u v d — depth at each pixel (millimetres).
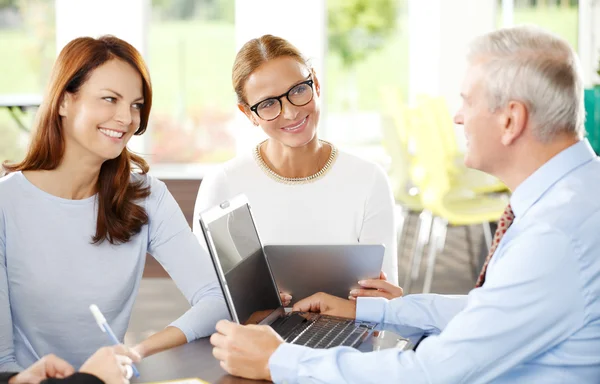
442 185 4086
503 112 1362
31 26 6477
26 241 1737
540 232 1288
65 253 1764
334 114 6914
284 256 1863
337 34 6828
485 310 1306
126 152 1825
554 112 1333
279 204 2244
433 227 5152
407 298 1801
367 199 2250
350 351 1412
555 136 1354
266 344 1445
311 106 2074
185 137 6719
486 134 1389
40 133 1724
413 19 6867
